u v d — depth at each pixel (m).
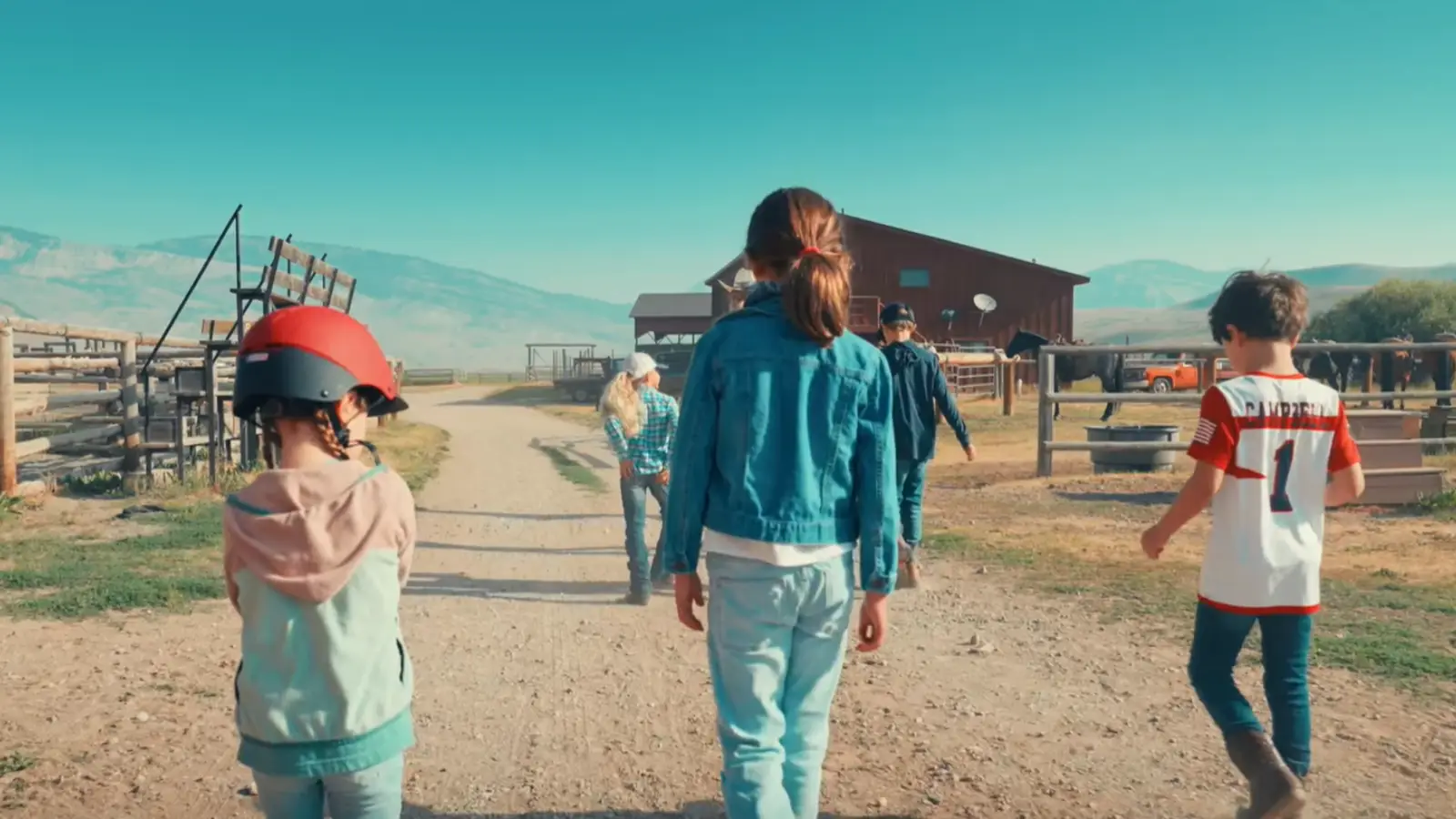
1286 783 2.97
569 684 5.25
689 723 4.64
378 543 2.20
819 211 2.84
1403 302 62.75
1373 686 4.72
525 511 12.07
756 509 2.63
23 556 8.34
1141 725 4.44
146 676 5.19
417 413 36.50
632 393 7.11
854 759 4.12
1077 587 7.16
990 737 4.34
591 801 3.77
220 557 8.41
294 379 2.15
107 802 3.66
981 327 45.00
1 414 10.70
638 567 7.12
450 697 5.04
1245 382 3.19
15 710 4.63
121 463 12.62
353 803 2.19
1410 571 7.30
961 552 8.57
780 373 2.65
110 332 12.15
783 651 2.70
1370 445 10.48
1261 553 3.13
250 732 2.14
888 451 2.72
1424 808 3.45
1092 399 13.27
